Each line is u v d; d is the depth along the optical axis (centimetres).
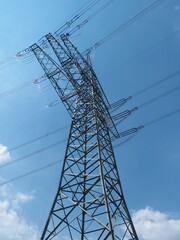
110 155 2097
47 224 1585
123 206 1739
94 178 1822
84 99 2623
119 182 1877
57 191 1769
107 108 2784
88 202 1752
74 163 2000
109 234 1412
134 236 1602
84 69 2989
